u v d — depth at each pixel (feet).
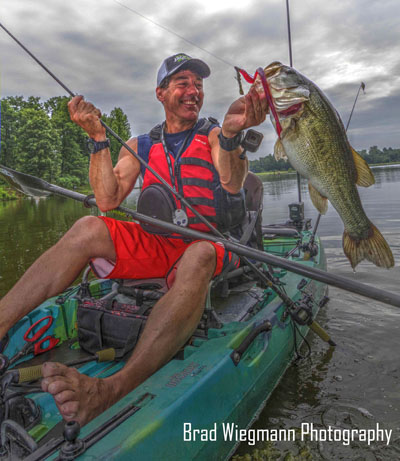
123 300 8.95
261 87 5.54
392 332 10.59
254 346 7.29
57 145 190.39
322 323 11.48
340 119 6.40
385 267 6.43
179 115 7.88
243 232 9.09
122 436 4.20
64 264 6.51
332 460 5.98
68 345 8.01
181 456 4.73
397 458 5.98
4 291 16.56
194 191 7.79
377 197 46.16
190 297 6.02
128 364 5.49
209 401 5.41
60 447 4.10
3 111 186.50
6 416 5.15
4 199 103.40
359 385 8.07
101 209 7.81
